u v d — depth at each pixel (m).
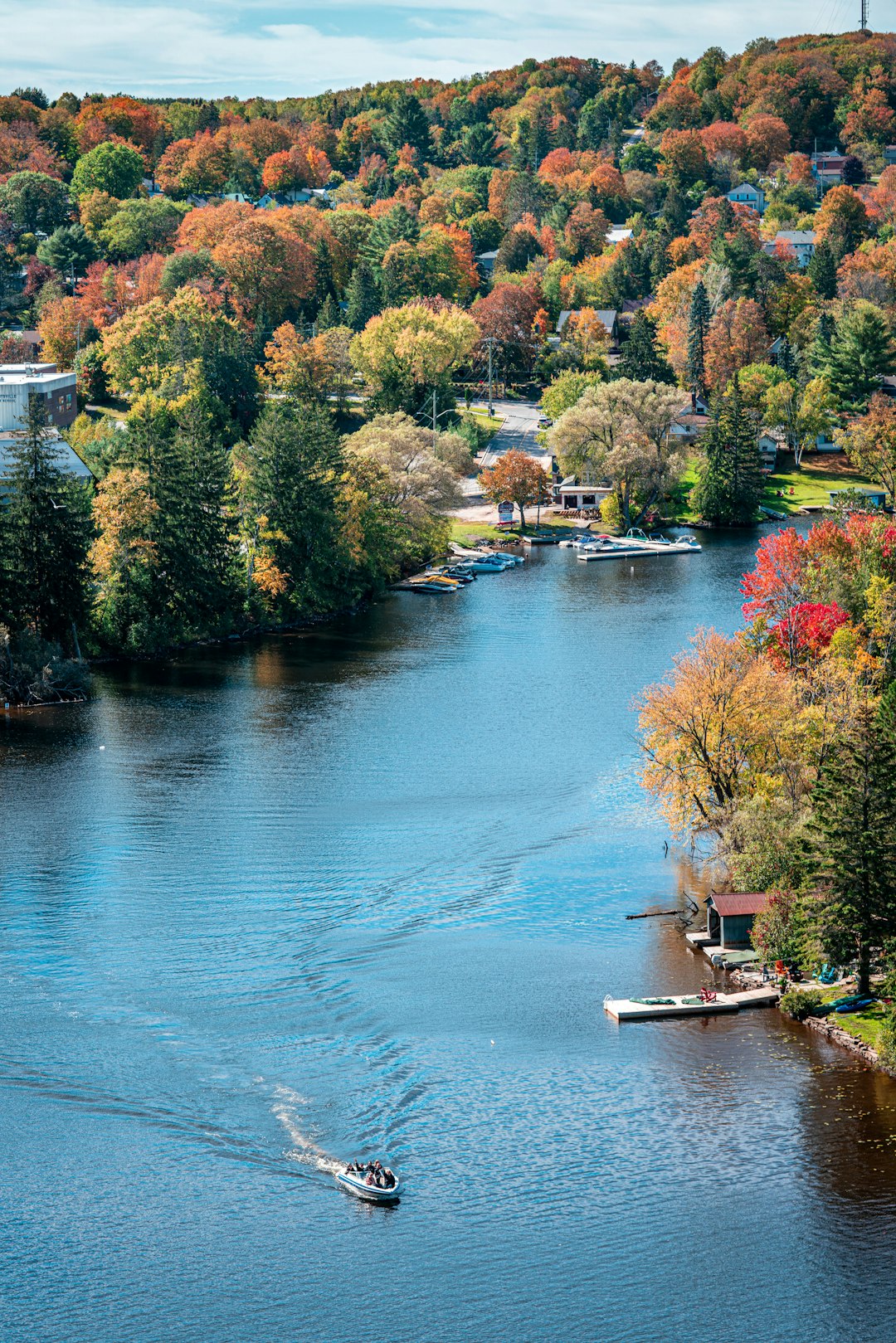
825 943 113.38
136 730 178.62
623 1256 86.19
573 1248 86.75
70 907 127.12
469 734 176.00
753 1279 84.56
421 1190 91.31
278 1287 83.44
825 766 118.31
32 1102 98.00
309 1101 99.44
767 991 116.00
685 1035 109.88
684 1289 83.94
